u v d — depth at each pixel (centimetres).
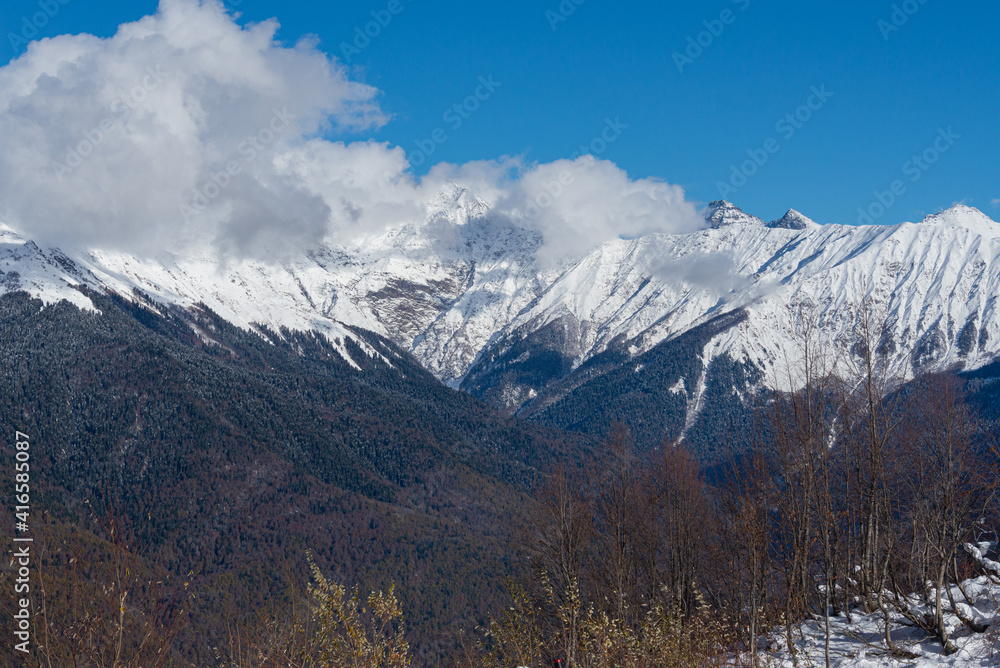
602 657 1538
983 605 2123
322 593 1367
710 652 1686
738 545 2194
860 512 2348
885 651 2020
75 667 1075
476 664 1641
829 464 2352
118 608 1158
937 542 2128
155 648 1165
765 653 2020
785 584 2167
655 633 1609
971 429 2336
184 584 1288
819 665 1948
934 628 2036
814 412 2269
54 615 1108
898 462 2353
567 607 1612
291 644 1317
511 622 1625
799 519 2150
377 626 1373
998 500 2261
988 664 1747
